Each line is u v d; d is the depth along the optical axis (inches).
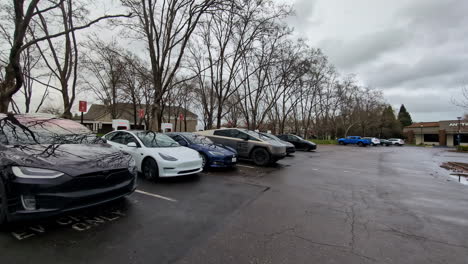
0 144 132.3
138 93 740.7
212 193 185.8
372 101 1608.0
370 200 183.5
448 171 358.3
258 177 259.3
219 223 127.0
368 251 101.4
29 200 101.7
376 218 143.1
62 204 105.7
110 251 93.6
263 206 159.2
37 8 304.5
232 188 204.8
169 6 410.9
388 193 207.8
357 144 1219.9
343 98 1417.3
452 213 155.3
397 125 1948.8
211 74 698.2
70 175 109.7
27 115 170.2
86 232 109.7
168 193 180.1
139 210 141.5
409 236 118.0
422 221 139.4
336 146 1101.7
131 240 103.6
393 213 153.3
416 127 1721.2
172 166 208.1
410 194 205.8
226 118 1320.1
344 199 183.9
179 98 1138.0
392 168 373.7
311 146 683.4
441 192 215.8
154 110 411.5
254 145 346.9
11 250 91.1
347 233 119.7
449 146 1376.7
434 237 117.6
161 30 411.8
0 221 105.1
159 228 117.5
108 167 126.8
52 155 123.3
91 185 117.2
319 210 155.0
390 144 1446.9
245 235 113.4
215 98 884.6
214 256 93.0
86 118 1434.5
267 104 1108.5
